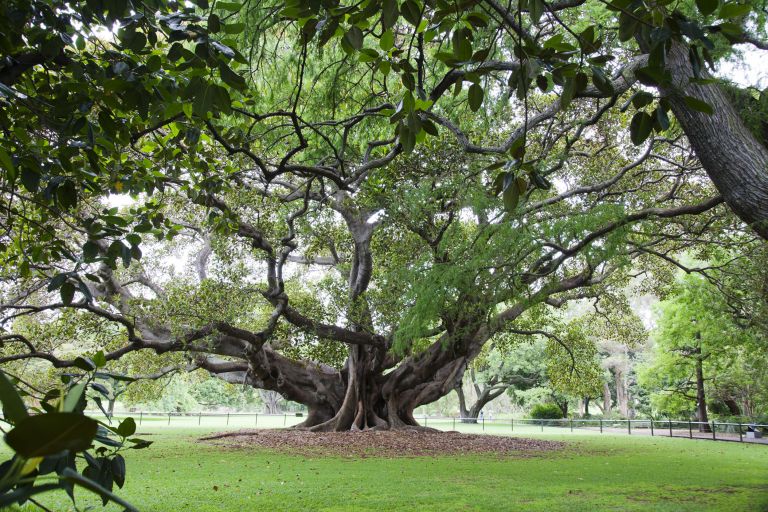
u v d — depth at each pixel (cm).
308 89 938
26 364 1449
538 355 3656
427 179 1222
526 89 258
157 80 384
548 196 1335
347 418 2123
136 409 4741
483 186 999
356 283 2025
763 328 1231
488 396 3978
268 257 1628
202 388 4903
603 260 838
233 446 1622
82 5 410
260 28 683
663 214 821
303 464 1230
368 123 842
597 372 2320
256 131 999
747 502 794
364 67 851
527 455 1505
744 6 204
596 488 920
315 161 937
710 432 2552
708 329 2302
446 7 258
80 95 360
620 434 2530
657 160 1538
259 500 782
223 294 1536
